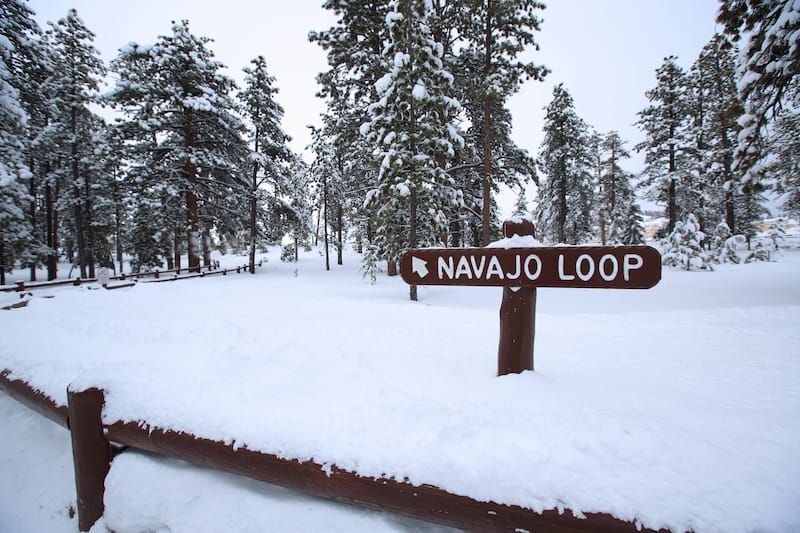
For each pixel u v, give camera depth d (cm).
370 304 830
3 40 1316
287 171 2503
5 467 316
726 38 861
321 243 5875
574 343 450
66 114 2148
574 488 145
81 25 2094
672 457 151
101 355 364
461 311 710
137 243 2536
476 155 1662
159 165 2056
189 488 210
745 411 208
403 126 1202
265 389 246
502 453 165
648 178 2545
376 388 238
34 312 607
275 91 2391
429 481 162
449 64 1530
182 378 265
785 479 138
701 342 453
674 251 2077
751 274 1598
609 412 202
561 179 2672
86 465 238
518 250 254
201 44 2142
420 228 1499
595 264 231
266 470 191
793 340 455
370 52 1489
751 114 812
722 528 126
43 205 2916
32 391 325
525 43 1426
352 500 176
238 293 1185
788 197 2273
